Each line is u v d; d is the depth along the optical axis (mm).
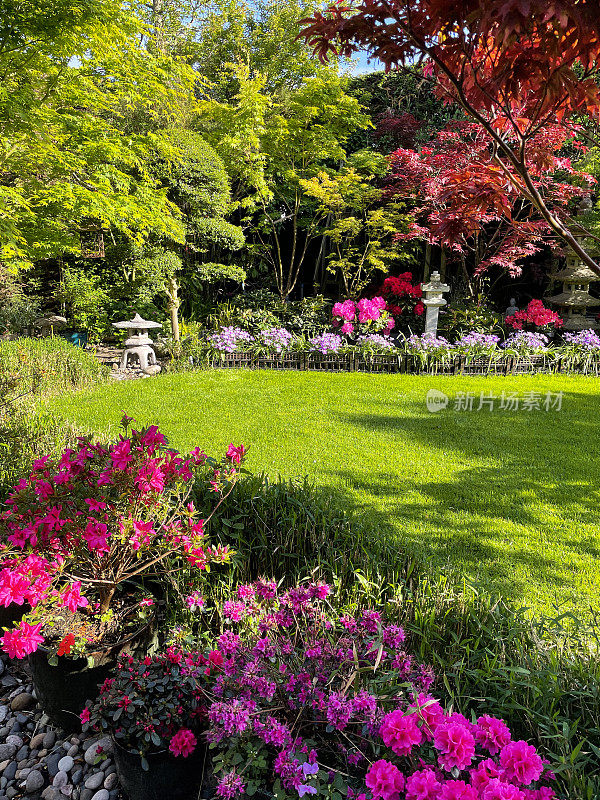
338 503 3537
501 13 1090
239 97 9953
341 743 1483
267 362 8461
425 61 1629
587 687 1728
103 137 6363
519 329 9289
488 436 5121
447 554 3057
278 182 12047
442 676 1797
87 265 10578
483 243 10078
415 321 11203
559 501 3762
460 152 8477
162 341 9719
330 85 10539
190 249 9961
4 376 5242
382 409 6008
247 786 1439
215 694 1637
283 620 1863
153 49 9672
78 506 2096
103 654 1962
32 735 2066
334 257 12719
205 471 2977
